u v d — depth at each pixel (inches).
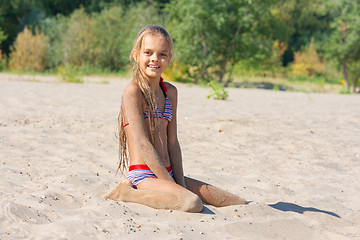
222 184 174.1
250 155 233.3
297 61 1552.7
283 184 181.0
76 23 1232.8
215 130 300.4
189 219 120.4
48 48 1206.9
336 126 354.3
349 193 172.6
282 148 256.7
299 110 477.4
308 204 151.4
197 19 1034.1
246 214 130.0
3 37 1240.8
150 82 134.6
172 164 140.6
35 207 122.1
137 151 134.7
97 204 127.6
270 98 655.1
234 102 541.6
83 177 163.2
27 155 196.4
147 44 130.4
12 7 1558.8
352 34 1146.0
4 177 157.4
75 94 528.7
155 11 1316.4
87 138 244.4
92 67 1178.6
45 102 413.7
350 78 1212.5
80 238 100.0
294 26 1931.6
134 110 130.2
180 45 1065.5
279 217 130.7
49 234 101.2
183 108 427.2
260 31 1130.0
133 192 130.5
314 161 226.1
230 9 1110.4
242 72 1365.7
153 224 112.3
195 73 1165.7
